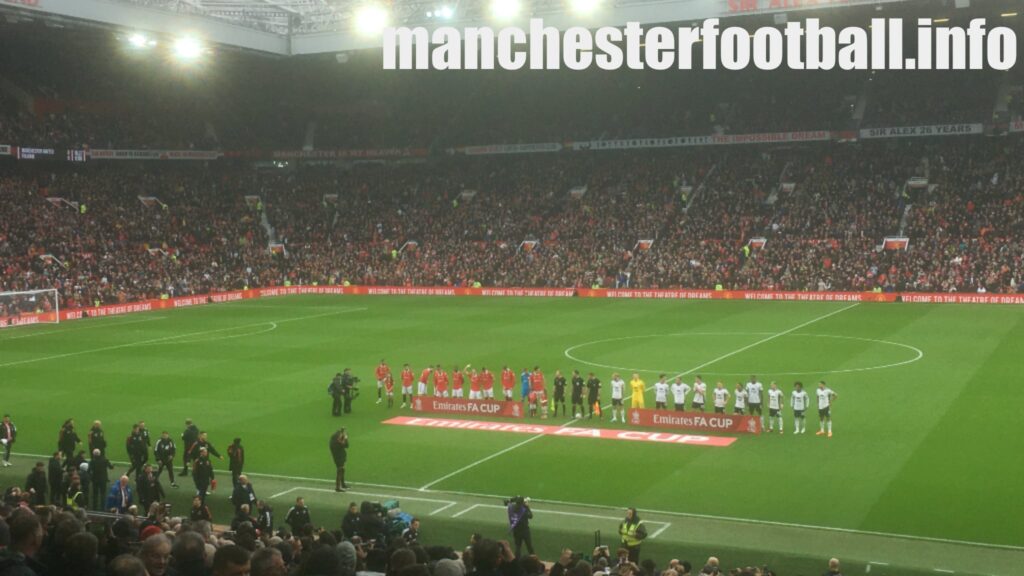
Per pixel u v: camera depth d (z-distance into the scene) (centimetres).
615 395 3675
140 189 9444
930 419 3512
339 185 10375
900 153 8969
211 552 1002
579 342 5553
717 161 9631
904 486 2739
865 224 8169
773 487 2770
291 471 3070
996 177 8338
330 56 8325
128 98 9844
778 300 7594
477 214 9662
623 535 2150
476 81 10612
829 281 7619
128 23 6956
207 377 4628
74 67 9350
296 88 10850
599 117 10219
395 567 912
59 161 9306
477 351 5300
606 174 9831
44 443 3438
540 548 2339
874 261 7731
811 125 9119
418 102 10956
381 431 3566
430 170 10562
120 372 4784
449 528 2483
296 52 8262
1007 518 2447
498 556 959
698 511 2578
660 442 3328
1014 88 8838
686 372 4544
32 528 787
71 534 807
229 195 10031
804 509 2566
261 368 4859
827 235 8200
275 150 10606
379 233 9625
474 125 10650
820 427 3450
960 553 2206
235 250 9194
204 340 5881
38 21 6694
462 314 7075
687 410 3700
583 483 2866
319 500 2761
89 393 4278
